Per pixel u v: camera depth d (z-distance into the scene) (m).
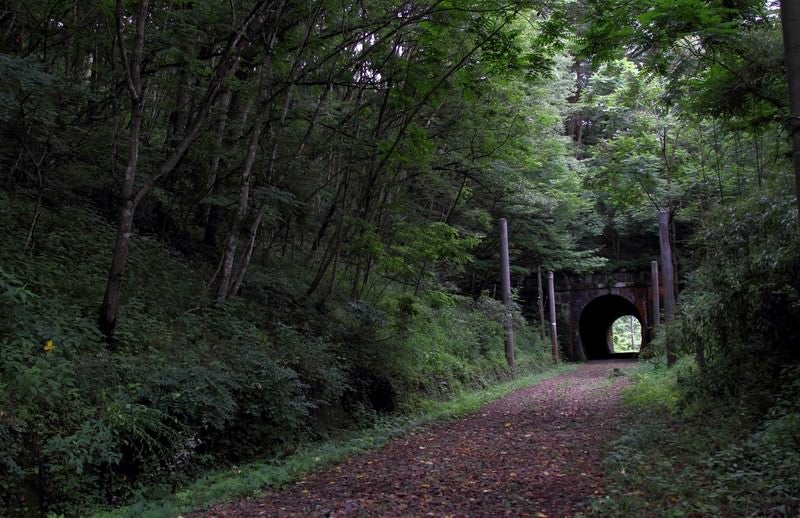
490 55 13.59
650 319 37.38
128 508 6.14
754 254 9.27
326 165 16.41
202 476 7.66
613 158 24.47
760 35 9.83
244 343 10.60
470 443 9.51
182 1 11.29
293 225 17.12
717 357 10.85
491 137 19.30
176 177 14.44
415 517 5.33
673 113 19.56
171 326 10.04
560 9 12.38
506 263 27.22
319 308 14.70
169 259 12.27
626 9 9.32
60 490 6.25
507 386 21.03
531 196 27.33
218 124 13.21
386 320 15.81
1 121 9.98
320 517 5.45
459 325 23.73
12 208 9.95
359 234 15.38
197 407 8.09
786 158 11.75
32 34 11.18
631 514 4.95
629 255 40.50
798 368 8.39
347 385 12.05
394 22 13.48
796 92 5.46
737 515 4.75
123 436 7.12
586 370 29.98
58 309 8.30
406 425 11.84
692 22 8.80
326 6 12.13
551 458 7.85
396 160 15.30
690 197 24.67
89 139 11.53
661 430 8.91
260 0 10.77
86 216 11.49
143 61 12.05
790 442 6.24
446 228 16.31
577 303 39.09
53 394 6.61
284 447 9.23
